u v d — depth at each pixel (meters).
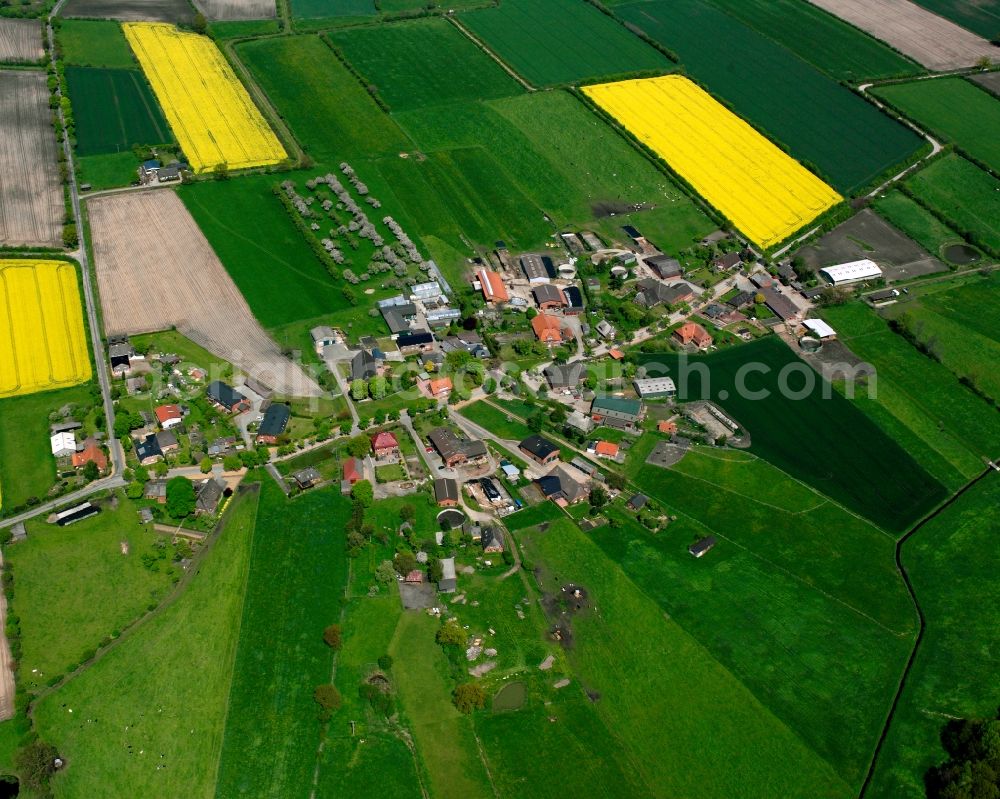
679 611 143.62
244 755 121.62
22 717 124.56
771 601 146.25
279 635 135.75
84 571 144.00
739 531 158.38
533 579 147.12
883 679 135.88
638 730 127.75
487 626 139.62
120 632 135.62
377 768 121.00
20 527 149.62
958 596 148.50
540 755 123.94
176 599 140.50
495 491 160.50
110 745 122.75
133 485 155.12
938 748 126.12
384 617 139.75
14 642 132.88
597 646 138.12
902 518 163.38
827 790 121.62
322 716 124.75
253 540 149.50
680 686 133.25
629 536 155.75
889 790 121.31
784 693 133.00
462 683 131.38
